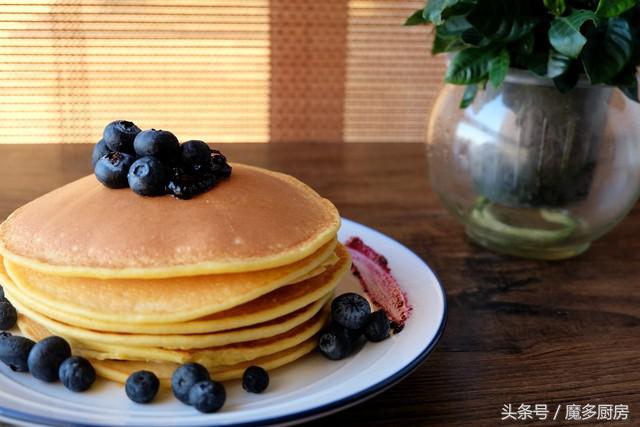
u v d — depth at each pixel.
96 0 0.88
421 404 0.33
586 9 0.41
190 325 0.32
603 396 0.34
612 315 0.41
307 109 0.96
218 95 0.94
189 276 0.33
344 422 0.32
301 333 0.34
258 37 0.91
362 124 0.97
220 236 0.33
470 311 0.41
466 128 0.45
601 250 0.48
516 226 0.46
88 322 0.32
